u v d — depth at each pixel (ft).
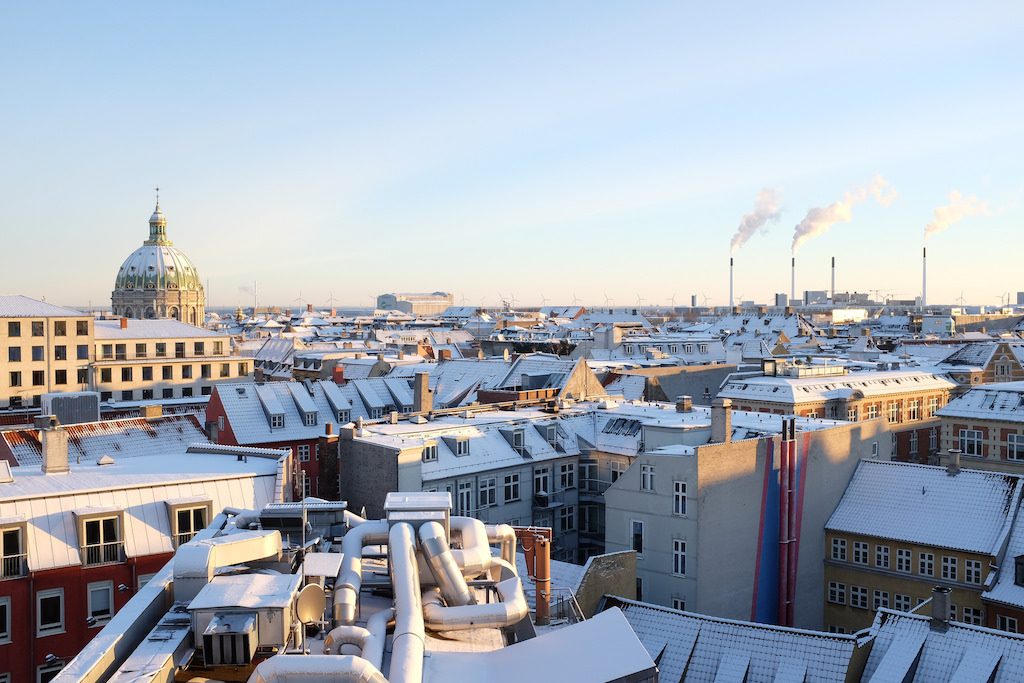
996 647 150.82
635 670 73.05
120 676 62.13
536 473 256.73
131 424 259.60
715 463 209.97
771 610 225.56
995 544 213.05
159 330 569.64
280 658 60.64
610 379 435.53
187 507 181.68
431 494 97.91
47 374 510.17
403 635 71.67
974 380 500.33
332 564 83.41
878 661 156.97
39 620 165.68
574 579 175.52
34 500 172.45
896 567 228.02
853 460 249.96
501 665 74.54
